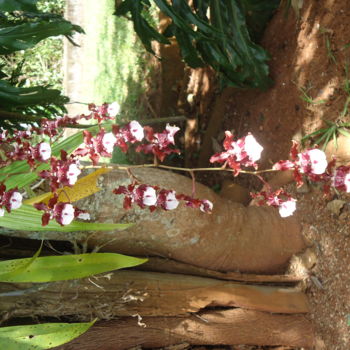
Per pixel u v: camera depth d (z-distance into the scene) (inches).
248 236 37.2
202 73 55.7
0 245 33.2
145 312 33.6
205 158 52.7
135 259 26.4
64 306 31.3
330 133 36.7
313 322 37.6
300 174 20.1
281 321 37.0
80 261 26.1
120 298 32.8
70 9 83.0
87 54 78.0
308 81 40.0
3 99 32.8
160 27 61.9
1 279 25.3
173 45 60.7
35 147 20.1
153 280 34.3
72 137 24.5
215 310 35.9
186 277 35.7
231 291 36.1
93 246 33.5
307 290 38.3
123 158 61.8
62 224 20.3
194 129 56.2
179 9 41.5
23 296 30.5
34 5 30.1
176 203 21.3
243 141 19.5
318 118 38.8
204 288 35.5
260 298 36.8
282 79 43.3
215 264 37.1
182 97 58.1
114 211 32.0
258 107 46.2
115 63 69.8
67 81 80.3
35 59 86.5
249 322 36.3
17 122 37.2
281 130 43.0
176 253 35.6
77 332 25.4
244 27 43.2
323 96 38.4
